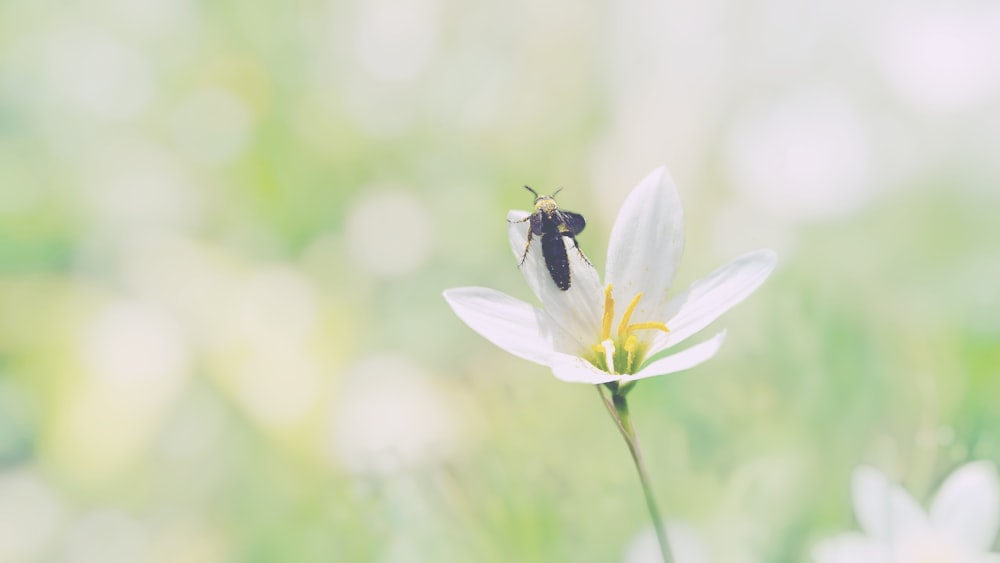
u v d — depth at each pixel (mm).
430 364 536
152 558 499
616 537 433
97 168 671
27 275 607
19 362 573
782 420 447
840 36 574
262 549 478
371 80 681
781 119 538
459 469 447
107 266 623
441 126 655
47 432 545
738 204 532
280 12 711
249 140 669
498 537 438
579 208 554
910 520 391
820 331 458
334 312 573
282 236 629
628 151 550
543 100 626
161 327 567
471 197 614
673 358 357
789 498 432
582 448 447
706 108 564
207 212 653
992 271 481
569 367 362
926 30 543
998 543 397
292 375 533
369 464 448
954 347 456
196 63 713
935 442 425
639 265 376
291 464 507
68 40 715
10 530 512
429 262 599
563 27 627
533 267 376
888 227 515
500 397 458
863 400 444
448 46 680
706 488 439
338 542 450
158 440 529
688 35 603
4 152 669
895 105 548
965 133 530
